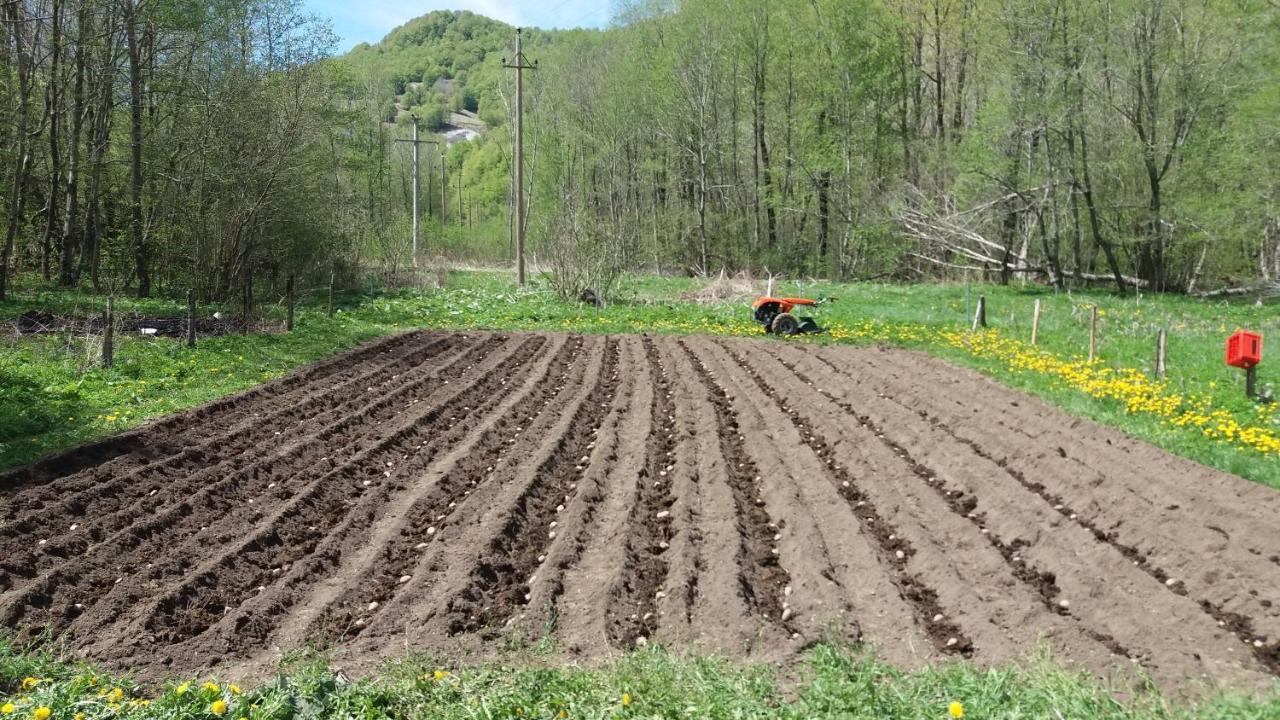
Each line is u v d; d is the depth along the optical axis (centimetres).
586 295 2781
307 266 2762
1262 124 2588
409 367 1703
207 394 1288
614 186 4866
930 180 3550
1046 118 2925
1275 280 2948
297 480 962
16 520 792
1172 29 2820
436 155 8481
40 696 487
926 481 979
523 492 910
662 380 1605
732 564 723
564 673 549
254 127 2350
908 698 498
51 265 2731
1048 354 1670
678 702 489
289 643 624
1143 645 593
